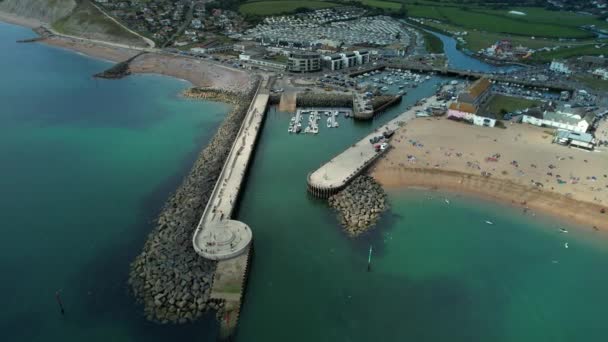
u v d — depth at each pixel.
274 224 111.75
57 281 92.06
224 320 80.06
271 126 179.00
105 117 188.25
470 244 104.88
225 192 119.31
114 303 85.31
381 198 120.56
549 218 113.75
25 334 79.81
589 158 141.88
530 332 82.12
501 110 188.75
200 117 189.62
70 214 116.44
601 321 84.94
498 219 113.81
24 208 119.06
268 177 136.25
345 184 125.38
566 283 93.81
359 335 80.56
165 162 146.88
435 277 94.56
